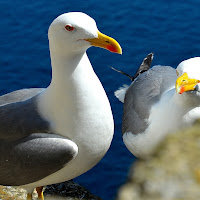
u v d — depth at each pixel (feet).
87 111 23.26
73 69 22.59
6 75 52.54
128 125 31.63
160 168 10.59
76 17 21.77
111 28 56.90
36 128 24.45
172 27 56.90
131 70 52.19
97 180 41.14
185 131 11.78
